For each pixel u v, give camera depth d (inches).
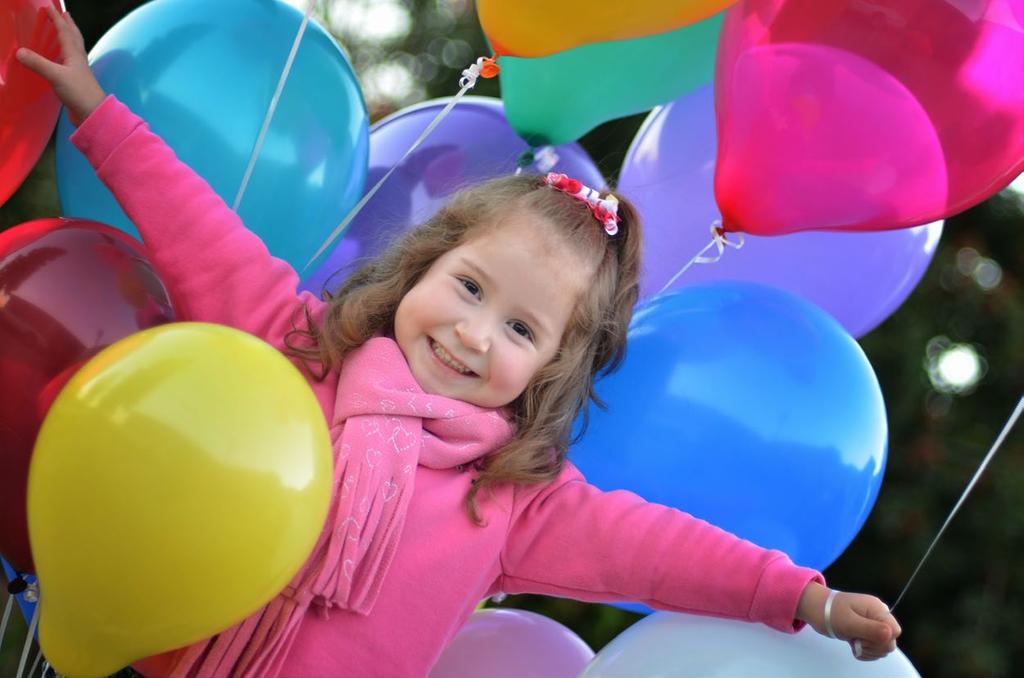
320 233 68.4
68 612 46.5
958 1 54.3
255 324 61.7
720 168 61.2
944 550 131.0
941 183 57.4
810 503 61.7
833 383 63.1
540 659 68.2
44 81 60.0
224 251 61.6
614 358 64.8
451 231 64.3
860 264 72.6
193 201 61.3
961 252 141.0
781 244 72.0
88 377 46.6
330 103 66.9
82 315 54.8
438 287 60.2
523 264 60.2
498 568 60.4
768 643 57.1
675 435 61.7
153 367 46.1
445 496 59.1
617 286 64.6
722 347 62.9
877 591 132.6
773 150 58.1
